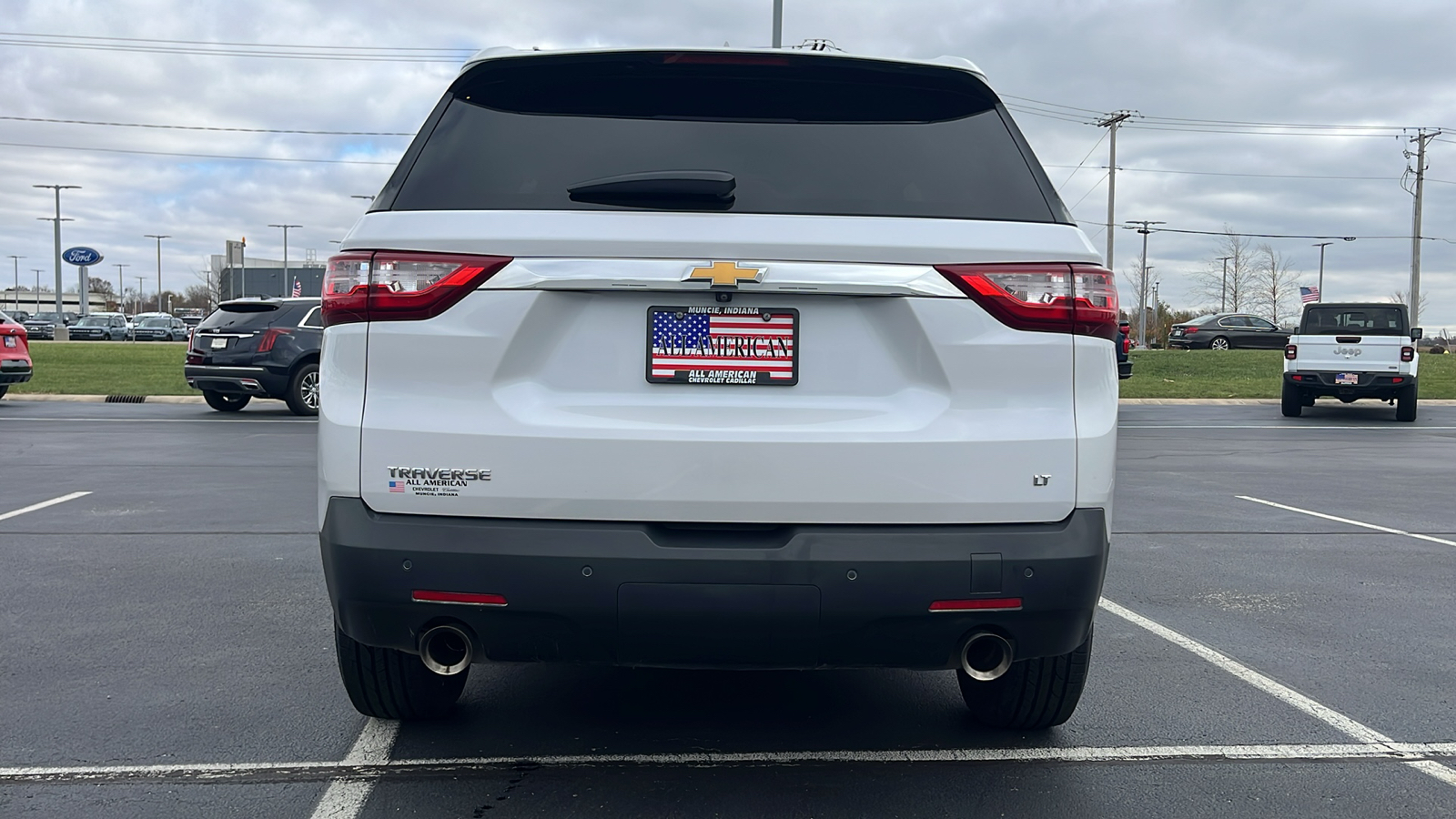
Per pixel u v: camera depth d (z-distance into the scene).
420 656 2.78
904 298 2.67
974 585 2.64
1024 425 2.68
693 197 2.66
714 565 2.61
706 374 2.67
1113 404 2.80
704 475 2.63
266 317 14.68
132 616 4.76
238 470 9.37
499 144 2.81
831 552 2.62
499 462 2.64
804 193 2.71
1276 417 17.75
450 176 2.76
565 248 2.63
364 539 2.66
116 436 12.17
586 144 2.80
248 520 7.03
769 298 2.67
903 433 2.64
